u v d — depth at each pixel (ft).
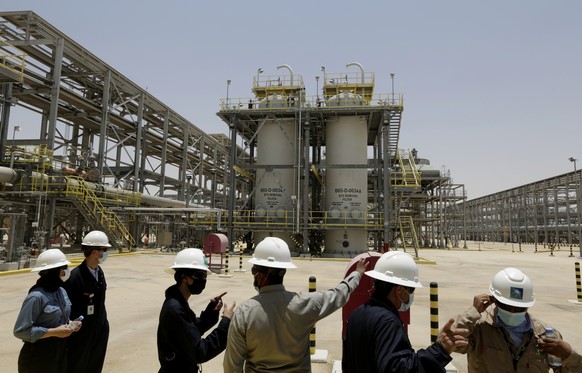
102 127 108.06
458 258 119.65
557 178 225.97
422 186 194.80
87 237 15.97
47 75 102.99
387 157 99.81
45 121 115.55
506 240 307.58
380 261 10.46
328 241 103.76
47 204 91.61
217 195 213.05
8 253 60.90
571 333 31.30
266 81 116.78
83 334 15.20
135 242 108.47
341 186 102.94
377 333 8.63
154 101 133.18
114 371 21.68
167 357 11.28
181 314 11.25
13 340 26.53
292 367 10.22
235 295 44.73
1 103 90.38
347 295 11.80
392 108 100.37
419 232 203.31
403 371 7.75
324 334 30.19
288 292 10.89
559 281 65.26
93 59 104.32
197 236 129.49
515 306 10.11
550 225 256.32
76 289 15.24
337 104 105.09
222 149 192.03
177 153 171.63
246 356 10.44
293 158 109.09
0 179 78.64
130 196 107.65
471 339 10.96
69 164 96.78
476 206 371.35
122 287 48.96
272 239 11.45
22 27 91.61
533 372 10.31
